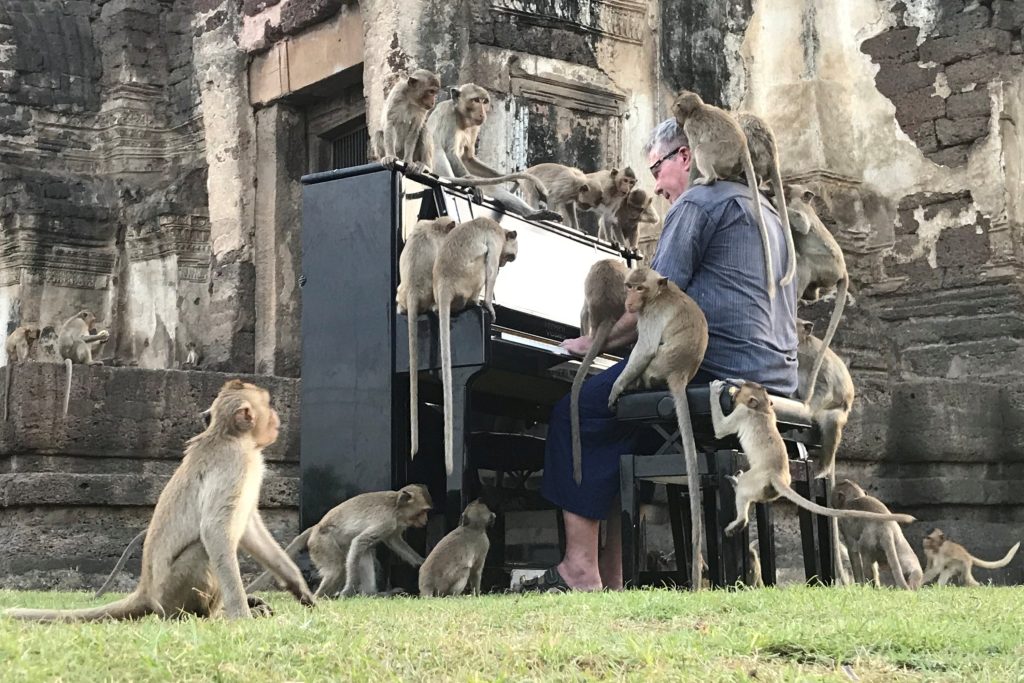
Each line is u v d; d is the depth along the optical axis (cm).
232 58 1680
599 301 734
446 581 674
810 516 711
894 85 1507
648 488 730
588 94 1456
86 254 2000
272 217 1653
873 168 1515
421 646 377
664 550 1065
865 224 1509
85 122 2077
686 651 369
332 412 764
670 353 657
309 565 745
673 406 655
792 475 701
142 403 973
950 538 1194
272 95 1647
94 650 351
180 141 2031
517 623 448
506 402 870
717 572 670
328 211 777
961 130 1455
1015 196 1437
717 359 697
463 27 1377
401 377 748
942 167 1469
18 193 1977
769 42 1541
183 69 2033
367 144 1606
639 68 1498
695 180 743
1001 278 1416
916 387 1226
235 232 1673
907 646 386
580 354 749
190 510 441
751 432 637
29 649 347
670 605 489
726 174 728
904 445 1220
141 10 2062
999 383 1389
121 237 2017
